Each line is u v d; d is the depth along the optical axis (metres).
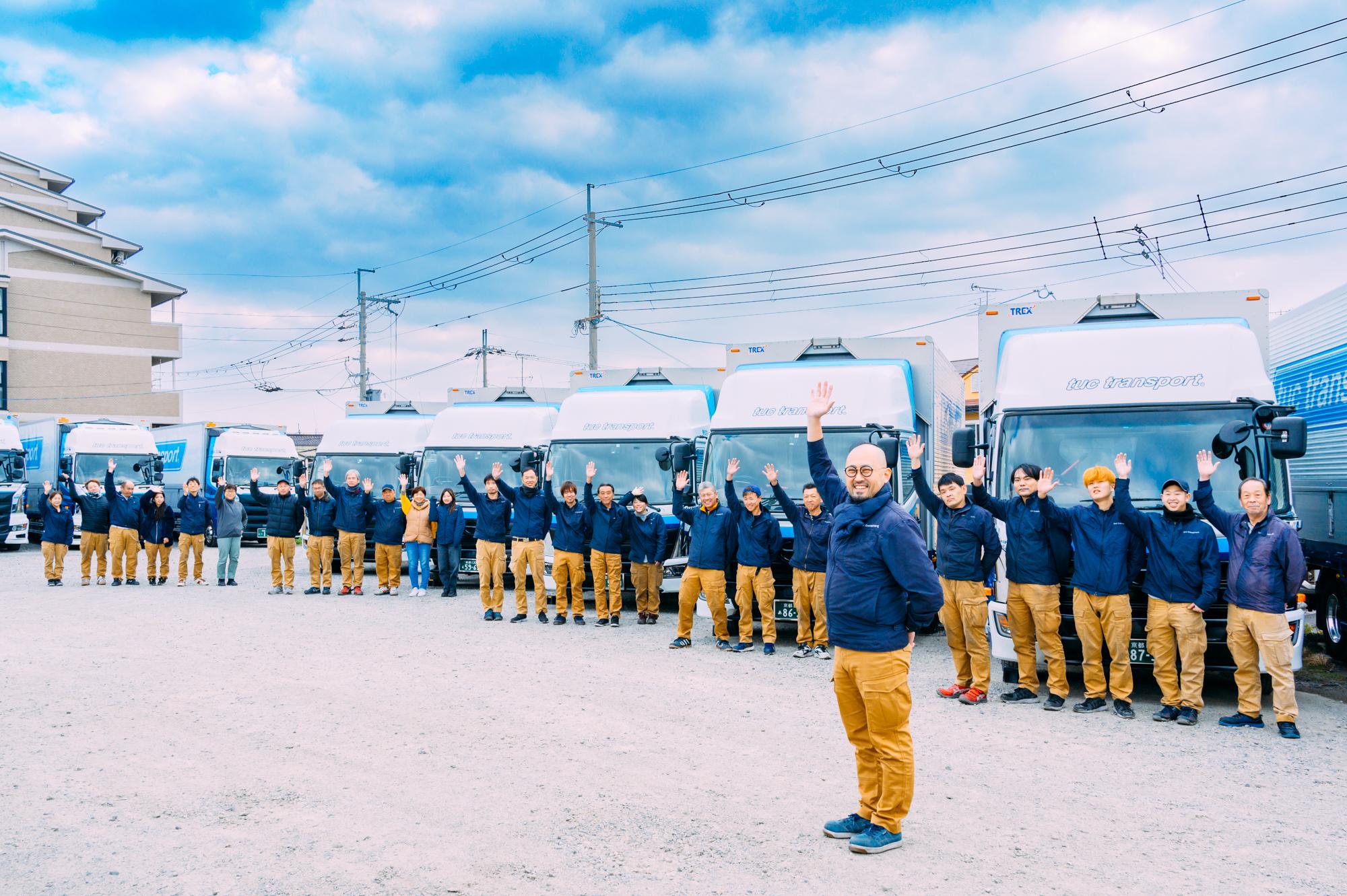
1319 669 9.89
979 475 7.98
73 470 25.12
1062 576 7.98
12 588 16.05
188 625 11.67
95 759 6.08
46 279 40.88
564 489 12.23
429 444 16.81
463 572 17.17
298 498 15.73
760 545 10.23
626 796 5.44
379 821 5.01
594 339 28.89
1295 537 7.01
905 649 4.66
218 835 4.80
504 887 4.20
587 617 13.15
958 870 4.42
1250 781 5.84
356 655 9.73
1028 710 7.73
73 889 4.16
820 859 4.55
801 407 11.66
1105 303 10.17
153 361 45.22
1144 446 8.42
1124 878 4.34
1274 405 8.24
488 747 6.39
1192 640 7.31
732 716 7.35
